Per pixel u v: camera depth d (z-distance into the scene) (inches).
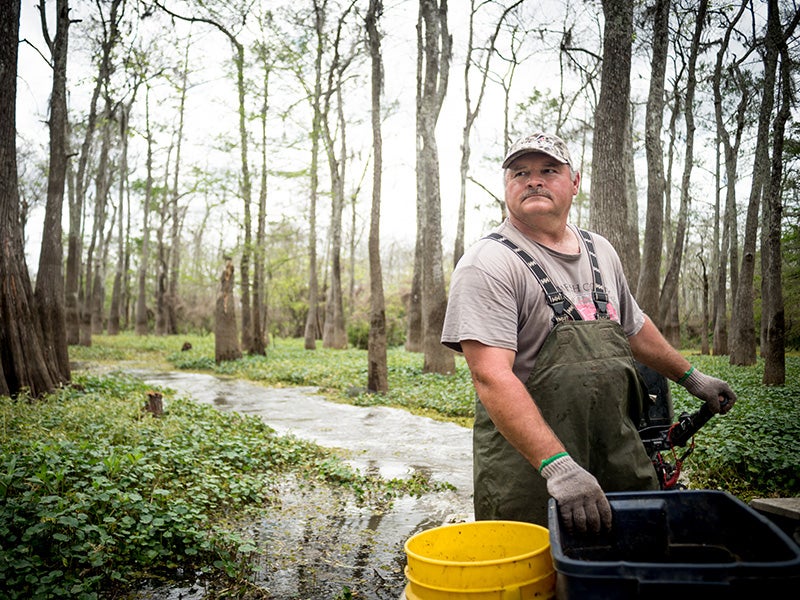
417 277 1042.7
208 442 299.1
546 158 96.7
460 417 463.8
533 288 93.7
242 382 720.3
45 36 608.1
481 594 68.6
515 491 92.6
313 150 1116.5
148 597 162.9
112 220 1952.5
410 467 310.8
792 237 858.1
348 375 709.9
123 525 180.4
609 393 91.0
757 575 53.4
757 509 104.5
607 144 404.8
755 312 1159.0
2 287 422.9
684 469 264.2
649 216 574.9
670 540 75.4
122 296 2369.6
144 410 377.4
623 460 91.0
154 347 1229.7
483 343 88.5
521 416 81.0
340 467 293.6
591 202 410.3
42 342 466.0
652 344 106.5
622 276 107.0
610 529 74.8
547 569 71.5
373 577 177.9
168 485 231.5
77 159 1529.3
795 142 692.7
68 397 424.5
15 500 178.9
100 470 208.7
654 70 571.8
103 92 1021.2
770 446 267.0
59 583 155.3
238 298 1914.4
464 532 84.4
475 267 92.7
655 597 55.3
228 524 218.7
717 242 1206.3
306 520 226.8
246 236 999.6
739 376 572.1
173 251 1948.8
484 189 1021.8
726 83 850.1
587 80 929.5
